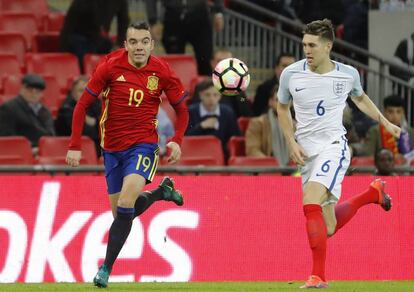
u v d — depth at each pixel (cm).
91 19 5616
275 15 5738
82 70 5612
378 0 5403
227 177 3659
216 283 3406
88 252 3572
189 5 5562
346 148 2986
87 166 3819
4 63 5506
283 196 3672
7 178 3588
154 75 2989
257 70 5800
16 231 3562
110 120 2994
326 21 2969
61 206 3588
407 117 5309
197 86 4991
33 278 3541
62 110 4769
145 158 2980
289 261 3647
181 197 3244
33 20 6044
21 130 4700
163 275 3581
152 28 5775
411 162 4631
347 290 2933
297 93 2989
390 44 5381
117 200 3072
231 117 4850
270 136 4650
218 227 3634
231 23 5881
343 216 3238
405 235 3709
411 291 3033
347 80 2986
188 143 4656
